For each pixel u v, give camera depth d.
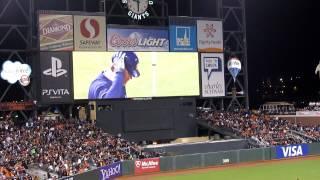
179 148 55.06
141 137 55.97
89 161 45.22
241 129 61.47
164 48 56.56
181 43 57.47
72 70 52.28
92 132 51.09
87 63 52.94
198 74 58.31
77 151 46.34
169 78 56.72
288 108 85.12
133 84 54.88
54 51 51.53
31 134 47.31
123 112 55.03
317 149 61.81
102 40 53.66
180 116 58.31
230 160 55.22
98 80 53.38
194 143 56.06
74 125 51.69
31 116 54.88
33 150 43.62
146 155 51.31
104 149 48.75
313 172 48.41
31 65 53.72
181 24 57.62
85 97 52.75
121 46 54.50
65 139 48.22
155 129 56.72
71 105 53.59
